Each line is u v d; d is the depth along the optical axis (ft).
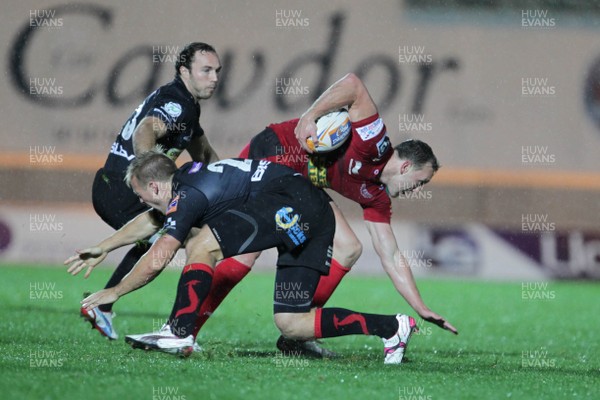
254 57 187.01
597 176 185.68
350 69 188.03
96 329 72.49
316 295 65.87
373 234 66.03
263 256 167.53
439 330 93.86
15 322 80.64
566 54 190.19
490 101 188.24
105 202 71.67
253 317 97.04
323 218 58.75
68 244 166.81
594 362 68.95
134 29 187.42
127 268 69.97
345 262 65.72
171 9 188.34
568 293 144.56
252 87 185.88
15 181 177.58
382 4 189.98
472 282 159.53
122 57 186.09
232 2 188.96
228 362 56.03
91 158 180.55
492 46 190.08
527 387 51.24
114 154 71.72
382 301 124.26
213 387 46.32
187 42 187.21
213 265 56.18
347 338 80.43
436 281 159.12
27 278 132.36
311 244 58.80
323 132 60.70
